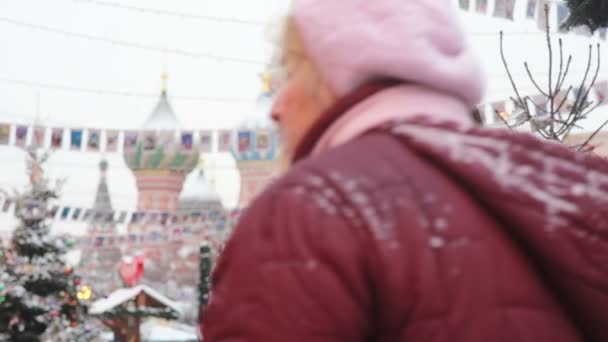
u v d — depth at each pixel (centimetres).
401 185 102
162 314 2461
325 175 102
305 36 118
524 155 106
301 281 95
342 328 95
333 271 96
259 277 97
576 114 608
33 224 1561
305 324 94
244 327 96
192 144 1361
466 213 101
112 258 3719
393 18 113
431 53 112
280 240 98
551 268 102
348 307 95
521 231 102
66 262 1563
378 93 114
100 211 2084
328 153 106
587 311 102
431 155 106
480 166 103
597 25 596
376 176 102
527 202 101
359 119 113
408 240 98
